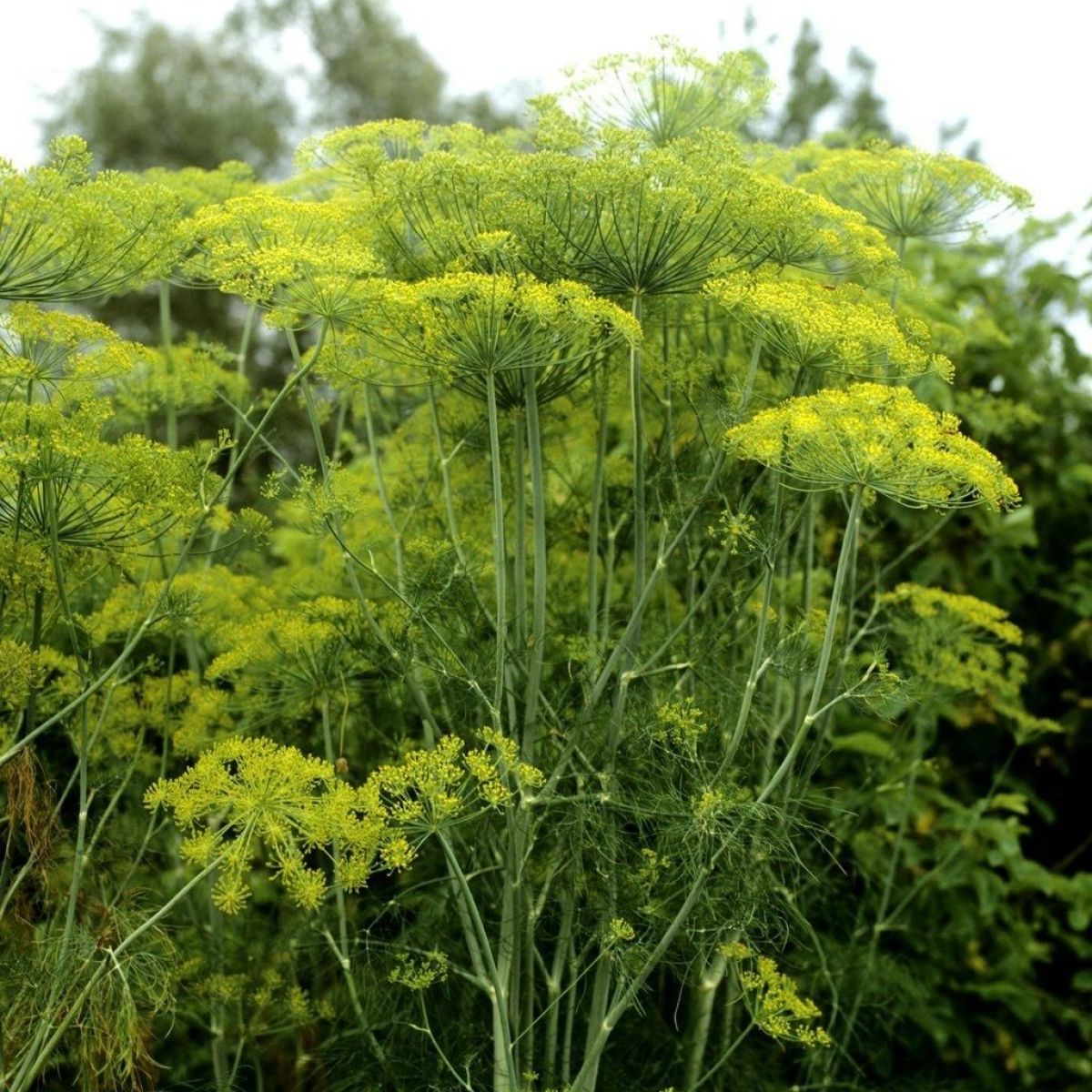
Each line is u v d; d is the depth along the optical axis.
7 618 3.23
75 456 2.57
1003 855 4.52
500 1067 2.84
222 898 2.47
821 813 4.19
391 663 3.33
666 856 2.95
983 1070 4.47
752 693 2.99
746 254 3.08
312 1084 3.80
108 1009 2.75
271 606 3.91
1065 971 5.05
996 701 4.48
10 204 2.53
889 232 3.78
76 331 2.74
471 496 3.97
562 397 3.68
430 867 3.74
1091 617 5.08
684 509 3.36
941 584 5.00
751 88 3.54
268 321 3.00
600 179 2.79
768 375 3.64
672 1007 3.76
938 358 2.93
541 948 3.42
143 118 13.98
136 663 4.21
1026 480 5.23
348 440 4.69
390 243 3.21
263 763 2.49
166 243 2.87
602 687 3.05
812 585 3.91
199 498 2.92
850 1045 4.04
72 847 3.24
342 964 3.26
